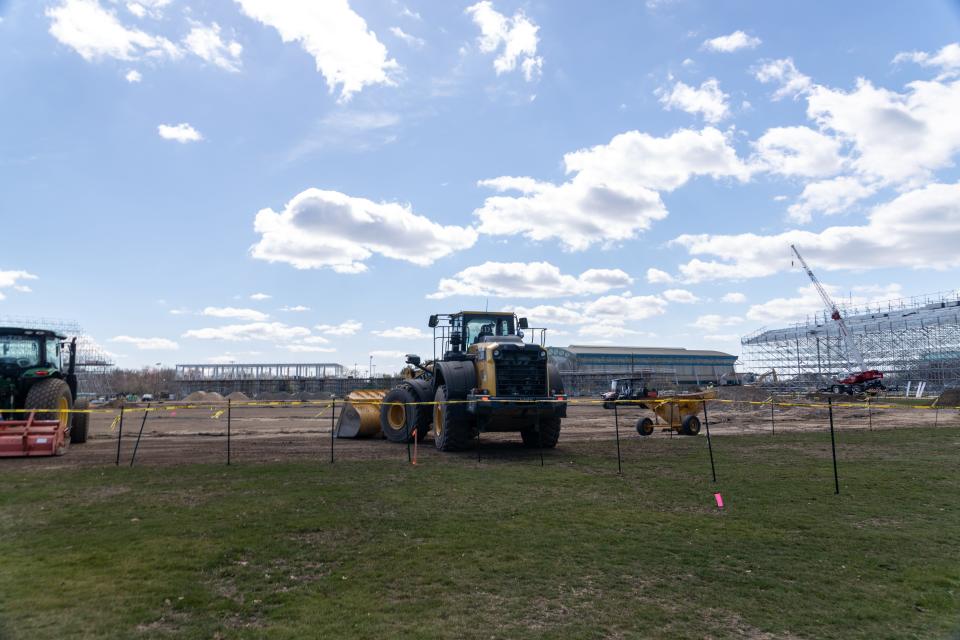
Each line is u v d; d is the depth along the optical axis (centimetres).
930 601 538
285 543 686
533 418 1511
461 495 957
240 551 656
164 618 484
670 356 10431
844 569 623
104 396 7706
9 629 458
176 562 615
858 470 1230
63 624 469
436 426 1612
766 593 556
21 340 1490
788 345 8412
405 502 901
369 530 745
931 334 6706
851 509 884
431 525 772
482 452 1524
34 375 1473
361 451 1534
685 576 599
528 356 1520
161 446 1662
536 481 1091
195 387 9088
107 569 595
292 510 838
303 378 8662
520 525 779
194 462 1290
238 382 9000
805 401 4647
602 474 1177
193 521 774
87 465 1240
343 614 496
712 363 10706
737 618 501
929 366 6694
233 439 1936
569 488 1031
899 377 6912
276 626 472
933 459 1392
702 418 3127
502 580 581
